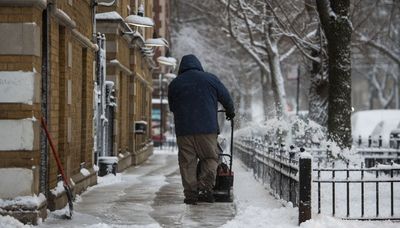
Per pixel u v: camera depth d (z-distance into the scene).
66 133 21.27
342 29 33.47
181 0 92.38
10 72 16.97
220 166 22.28
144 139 49.38
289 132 37.59
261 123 47.88
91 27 27.17
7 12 16.98
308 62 52.47
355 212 20.11
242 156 40.94
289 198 20.06
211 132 21.23
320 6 33.78
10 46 16.97
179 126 21.33
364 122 61.34
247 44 66.69
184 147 21.38
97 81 31.16
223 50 96.06
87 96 26.09
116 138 35.09
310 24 49.56
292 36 48.41
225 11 65.31
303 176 16.95
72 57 22.66
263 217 18.12
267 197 23.25
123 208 20.59
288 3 53.72
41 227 16.86
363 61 95.62
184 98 21.31
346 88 33.66
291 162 19.70
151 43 40.12
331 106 33.84
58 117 20.50
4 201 16.83
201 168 21.69
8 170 16.86
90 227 16.86
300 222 16.88
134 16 32.66
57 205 19.45
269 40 56.53
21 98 16.95
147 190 25.48
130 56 41.59
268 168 25.70
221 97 21.55
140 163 44.59
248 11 57.59
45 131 18.25
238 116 58.59
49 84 18.95
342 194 24.12
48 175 19.02
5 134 16.89
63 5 20.80
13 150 16.91
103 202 21.97
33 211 16.84
